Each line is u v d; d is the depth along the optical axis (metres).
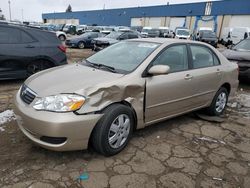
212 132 4.36
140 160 3.31
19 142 3.54
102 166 3.12
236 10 36.16
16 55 6.39
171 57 4.07
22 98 3.31
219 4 38.44
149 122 3.81
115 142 3.33
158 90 3.71
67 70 3.78
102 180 2.87
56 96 2.97
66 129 2.88
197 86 4.41
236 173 3.20
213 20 39.56
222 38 32.53
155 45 4.04
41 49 6.83
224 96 5.19
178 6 44.06
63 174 2.93
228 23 37.53
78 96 2.97
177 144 3.82
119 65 3.80
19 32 6.54
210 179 3.04
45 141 3.00
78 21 68.88
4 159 3.13
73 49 18.64
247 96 6.96
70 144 2.97
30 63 6.70
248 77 7.84
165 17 46.66
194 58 4.49
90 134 3.06
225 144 3.95
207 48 4.83
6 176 2.83
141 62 3.68
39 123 2.90
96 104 3.05
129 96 3.41
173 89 3.95
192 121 4.79
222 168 3.28
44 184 2.75
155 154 3.48
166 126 4.45
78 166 3.09
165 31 27.72
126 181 2.88
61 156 3.26
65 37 25.00
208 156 3.55
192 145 3.83
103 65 3.89
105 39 15.66
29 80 3.60
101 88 3.09
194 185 2.91
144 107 3.62
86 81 3.23
